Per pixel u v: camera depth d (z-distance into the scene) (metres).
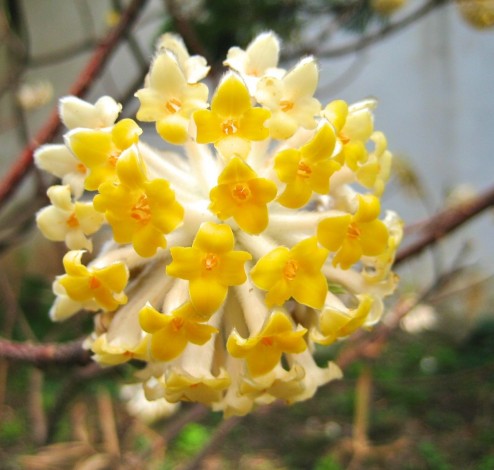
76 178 0.09
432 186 0.56
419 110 0.55
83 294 0.08
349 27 0.24
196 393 0.08
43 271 0.45
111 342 0.09
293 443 0.38
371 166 0.09
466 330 0.50
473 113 0.54
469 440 0.39
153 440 0.24
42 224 0.09
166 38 0.09
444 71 0.54
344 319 0.08
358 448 0.27
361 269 0.10
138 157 0.07
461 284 0.35
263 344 0.08
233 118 0.08
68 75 0.45
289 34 0.24
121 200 0.08
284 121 0.08
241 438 0.39
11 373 0.41
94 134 0.08
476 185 0.56
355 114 0.09
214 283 0.07
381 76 0.54
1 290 0.42
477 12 0.22
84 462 0.23
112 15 0.23
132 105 0.26
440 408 0.42
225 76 0.08
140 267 0.09
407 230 0.18
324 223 0.08
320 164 0.08
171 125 0.08
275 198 0.08
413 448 0.38
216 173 0.09
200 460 0.20
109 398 0.26
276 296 0.08
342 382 0.31
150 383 0.09
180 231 0.09
